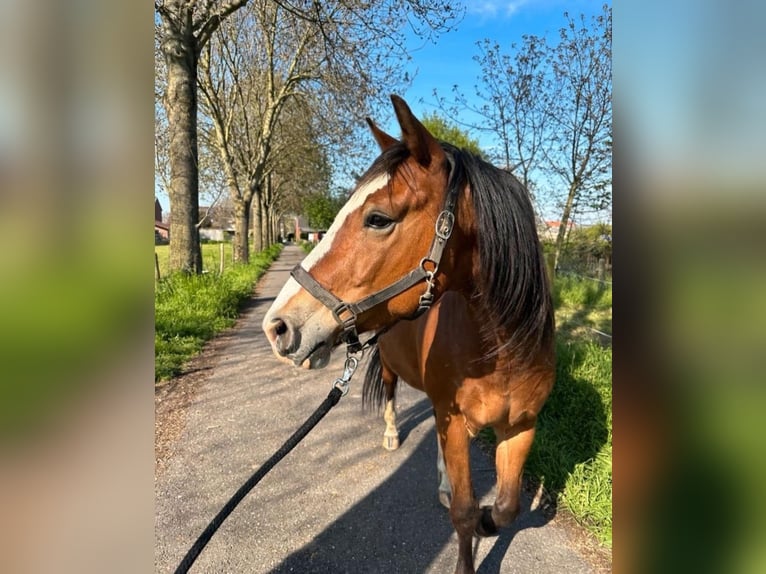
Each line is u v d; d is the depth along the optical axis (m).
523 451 1.93
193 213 8.12
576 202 6.81
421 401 4.34
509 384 1.74
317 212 35.91
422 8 6.98
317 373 5.13
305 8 8.16
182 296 7.40
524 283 1.56
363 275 1.44
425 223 1.46
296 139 17.91
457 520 1.84
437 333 1.86
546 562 2.15
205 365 5.35
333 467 3.06
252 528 2.44
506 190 1.55
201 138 16.58
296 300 1.44
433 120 15.57
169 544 2.31
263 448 3.32
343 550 2.27
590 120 6.12
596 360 4.29
